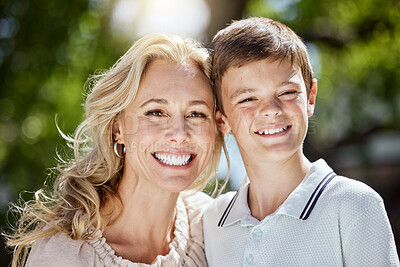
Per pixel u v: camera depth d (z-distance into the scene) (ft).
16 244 7.60
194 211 8.74
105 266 7.27
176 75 7.65
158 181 7.59
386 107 29.53
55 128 25.89
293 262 6.92
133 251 7.73
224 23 21.16
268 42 7.33
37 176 25.22
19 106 25.34
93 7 25.36
